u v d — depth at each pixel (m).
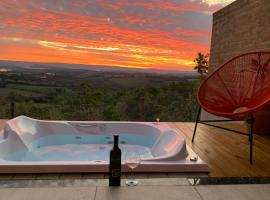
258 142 2.96
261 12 3.56
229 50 4.45
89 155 2.79
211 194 1.64
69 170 1.92
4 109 3.95
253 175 2.04
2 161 1.96
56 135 3.13
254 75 2.99
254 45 3.73
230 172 2.09
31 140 2.86
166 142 2.62
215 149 2.68
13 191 1.61
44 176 1.87
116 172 1.70
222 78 3.07
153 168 2.00
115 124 3.28
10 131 2.53
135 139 3.26
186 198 1.58
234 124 3.81
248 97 2.96
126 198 1.56
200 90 2.95
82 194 1.58
